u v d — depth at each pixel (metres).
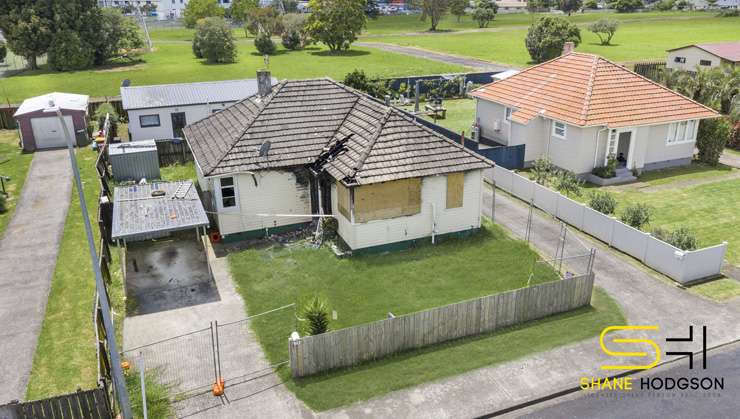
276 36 110.62
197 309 19.64
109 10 78.56
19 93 58.94
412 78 56.47
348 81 49.91
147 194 24.02
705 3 182.38
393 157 23.17
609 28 93.12
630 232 23.05
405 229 23.67
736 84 40.50
